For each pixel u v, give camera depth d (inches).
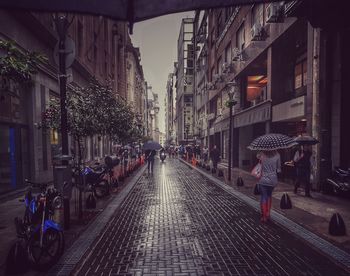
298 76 609.9
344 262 186.9
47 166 557.3
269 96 663.1
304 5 355.3
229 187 529.7
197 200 417.4
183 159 1662.2
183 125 2896.2
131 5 68.6
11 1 65.1
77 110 351.6
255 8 756.0
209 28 1466.5
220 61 1215.6
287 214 312.5
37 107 506.6
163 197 443.5
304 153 423.5
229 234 252.2
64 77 259.6
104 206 368.5
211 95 1417.3
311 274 172.2
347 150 443.2
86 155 903.1
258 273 174.1
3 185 408.8
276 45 642.8
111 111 473.1
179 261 193.5
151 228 272.5
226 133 1135.0
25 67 169.8
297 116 527.8
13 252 169.9
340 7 325.1
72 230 258.2
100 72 1121.4
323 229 256.7
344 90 442.9
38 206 181.6
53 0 66.3
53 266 181.3
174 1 68.8
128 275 173.2
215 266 185.0
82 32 830.5
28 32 481.1
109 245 225.1
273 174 287.1
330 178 430.9
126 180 648.4
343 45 441.7
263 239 237.3
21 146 469.4
